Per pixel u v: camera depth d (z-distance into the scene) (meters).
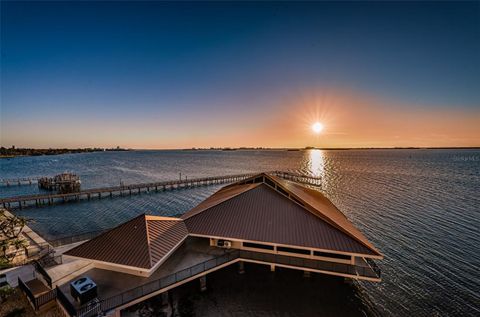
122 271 17.58
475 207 43.59
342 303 18.83
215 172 102.56
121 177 88.00
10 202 45.78
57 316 14.15
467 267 23.97
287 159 195.00
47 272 17.64
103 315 13.64
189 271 17.61
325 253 18.84
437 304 19.03
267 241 18.09
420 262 24.98
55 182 63.84
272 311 17.80
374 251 16.45
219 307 17.94
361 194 55.50
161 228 19.11
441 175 85.88
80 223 38.03
